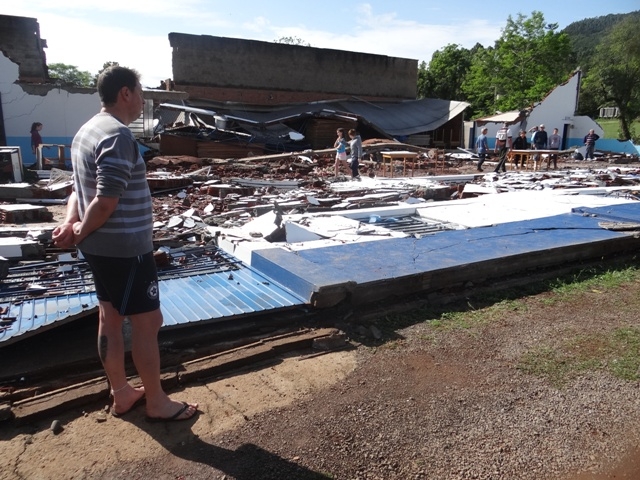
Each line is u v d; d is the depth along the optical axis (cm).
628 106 4681
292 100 3412
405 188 1314
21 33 2666
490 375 418
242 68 3222
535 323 523
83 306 428
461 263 591
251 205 1033
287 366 423
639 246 774
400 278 540
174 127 2442
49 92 2084
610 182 1505
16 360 384
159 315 327
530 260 653
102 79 299
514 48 4994
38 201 1138
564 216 890
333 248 648
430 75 5850
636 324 523
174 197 1206
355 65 3603
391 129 3234
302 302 492
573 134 3703
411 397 383
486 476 307
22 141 2089
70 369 384
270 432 335
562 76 5031
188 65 3081
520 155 2430
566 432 349
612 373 423
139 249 302
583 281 654
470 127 3897
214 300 491
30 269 565
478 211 950
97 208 276
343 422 349
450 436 340
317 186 1410
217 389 383
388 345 466
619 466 320
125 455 307
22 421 329
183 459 306
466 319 527
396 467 310
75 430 329
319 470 303
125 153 281
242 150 2461
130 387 346
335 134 2931
